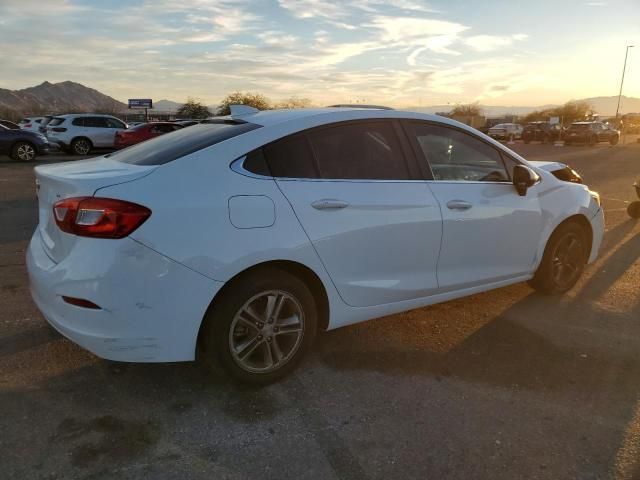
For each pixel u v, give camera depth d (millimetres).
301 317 3314
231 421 2963
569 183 4914
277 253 3076
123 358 2865
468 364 3652
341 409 3096
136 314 2799
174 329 2889
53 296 2898
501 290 5109
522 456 2697
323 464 2623
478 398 3229
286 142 3275
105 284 2734
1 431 2816
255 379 3242
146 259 2760
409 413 3062
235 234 2955
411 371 3549
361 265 3455
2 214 8688
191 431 2865
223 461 2635
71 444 2729
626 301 4855
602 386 3377
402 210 3562
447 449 2744
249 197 3025
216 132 3344
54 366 3510
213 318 3043
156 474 2531
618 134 36031
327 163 3389
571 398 3236
